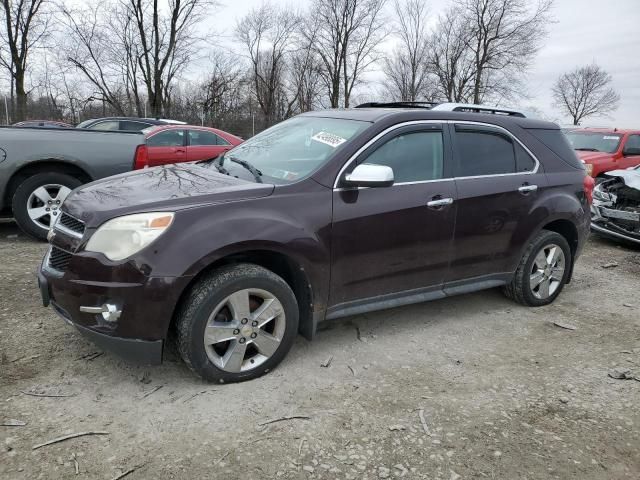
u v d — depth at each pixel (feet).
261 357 10.78
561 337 13.76
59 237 10.29
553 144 15.65
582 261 22.41
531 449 8.96
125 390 10.12
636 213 24.18
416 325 14.06
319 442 8.88
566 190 15.46
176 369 11.00
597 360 12.46
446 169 13.06
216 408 9.69
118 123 44.55
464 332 13.75
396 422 9.53
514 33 133.28
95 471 7.94
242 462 8.30
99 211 9.80
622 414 10.17
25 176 20.39
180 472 8.02
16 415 9.14
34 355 11.21
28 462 8.03
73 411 9.37
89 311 9.50
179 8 102.99
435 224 12.67
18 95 93.81
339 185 11.32
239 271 10.13
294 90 155.43
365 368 11.52
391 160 12.23
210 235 9.70
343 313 11.87
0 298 14.17
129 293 9.29
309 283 11.07
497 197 13.78
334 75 145.48
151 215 9.53
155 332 9.53
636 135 39.01
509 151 14.51
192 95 117.19
